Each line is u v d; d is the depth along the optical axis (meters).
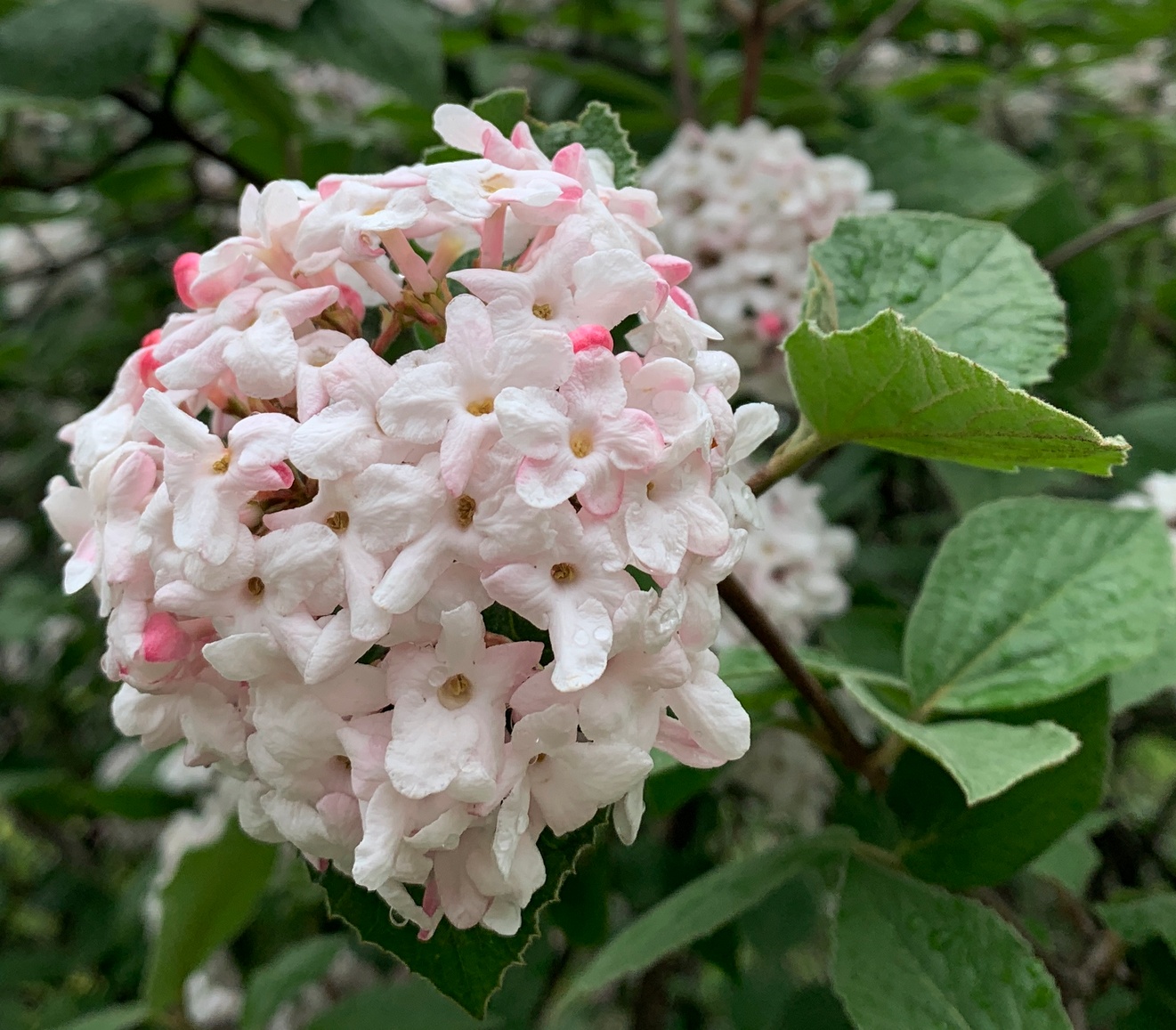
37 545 0.39
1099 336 0.24
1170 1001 0.15
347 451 0.09
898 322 0.10
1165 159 0.43
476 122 0.11
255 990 0.24
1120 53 0.34
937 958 0.12
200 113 0.33
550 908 0.18
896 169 0.26
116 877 0.40
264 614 0.09
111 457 0.10
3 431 0.42
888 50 0.41
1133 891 0.17
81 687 0.38
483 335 0.09
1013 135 0.39
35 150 0.33
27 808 0.29
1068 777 0.13
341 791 0.09
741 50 0.35
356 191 0.10
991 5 0.34
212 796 0.26
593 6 0.34
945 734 0.12
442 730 0.09
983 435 0.11
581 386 0.09
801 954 0.35
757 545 0.23
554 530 0.08
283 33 0.22
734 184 0.23
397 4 0.23
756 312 0.22
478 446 0.09
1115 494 0.26
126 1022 0.21
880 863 0.14
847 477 0.28
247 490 0.09
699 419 0.09
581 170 0.11
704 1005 0.36
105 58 0.23
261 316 0.10
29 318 0.40
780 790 0.24
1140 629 0.13
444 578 0.09
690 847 0.25
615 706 0.09
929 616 0.14
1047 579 0.14
